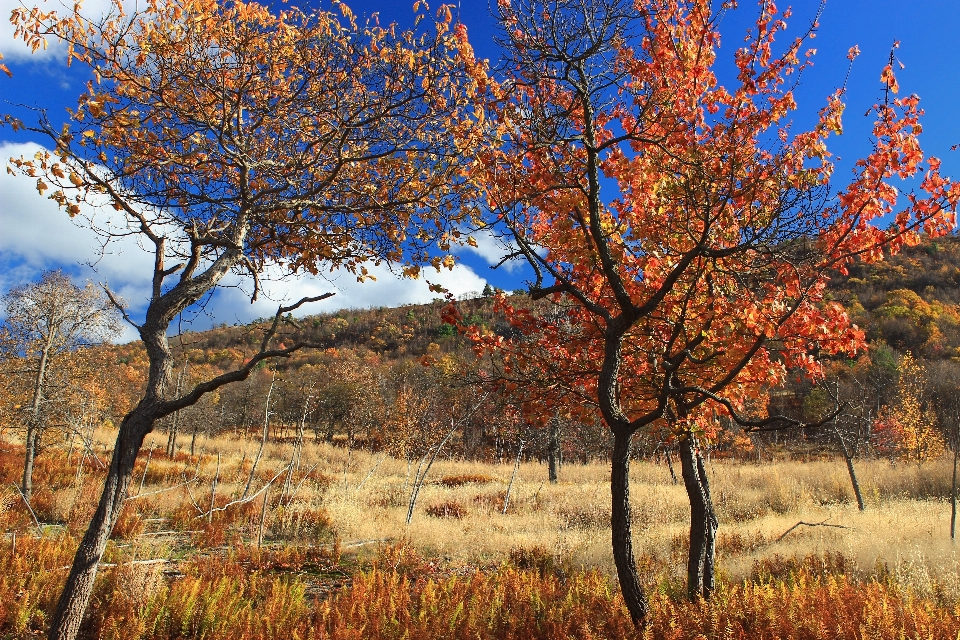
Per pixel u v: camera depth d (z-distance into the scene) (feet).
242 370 14.28
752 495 56.70
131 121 15.08
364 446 120.16
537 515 48.26
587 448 98.89
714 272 16.88
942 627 15.08
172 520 40.40
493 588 21.79
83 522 37.09
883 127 14.98
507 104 16.71
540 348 18.75
